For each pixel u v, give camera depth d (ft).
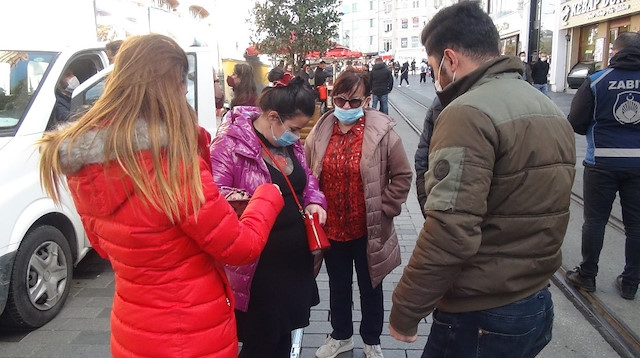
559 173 5.54
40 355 11.10
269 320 7.71
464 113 5.38
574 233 17.95
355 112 9.37
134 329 5.43
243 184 7.57
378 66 47.88
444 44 6.04
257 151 7.59
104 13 23.53
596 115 12.50
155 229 5.05
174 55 5.22
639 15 58.49
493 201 5.48
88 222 5.44
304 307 7.97
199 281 5.45
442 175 5.34
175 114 5.02
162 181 4.87
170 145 4.93
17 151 11.80
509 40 108.68
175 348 5.38
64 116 13.28
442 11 6.21
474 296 5.67
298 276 7.93
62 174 5.09
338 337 10.55
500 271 5.54
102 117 4.99
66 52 14.51
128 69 5.06
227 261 5.49
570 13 75.77
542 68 57.47
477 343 5.77
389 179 10.05
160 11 32.71
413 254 5.59
